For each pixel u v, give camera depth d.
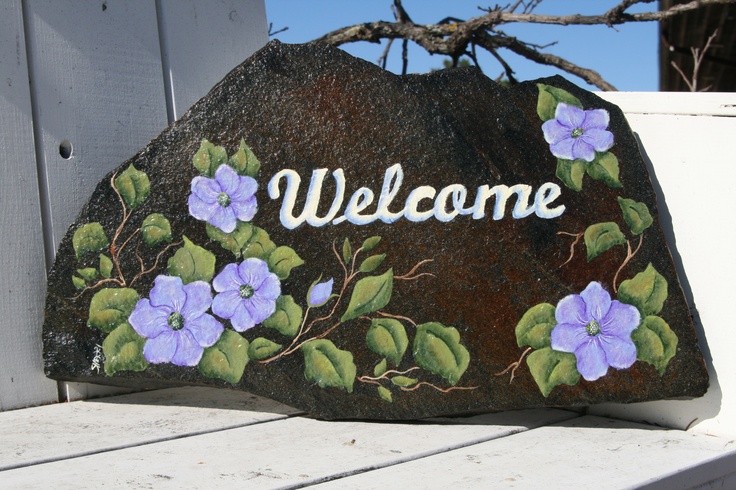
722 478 1.47
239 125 1.75
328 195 1.71
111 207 1.77
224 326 1.72
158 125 2.07
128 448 1.50
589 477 1.33
